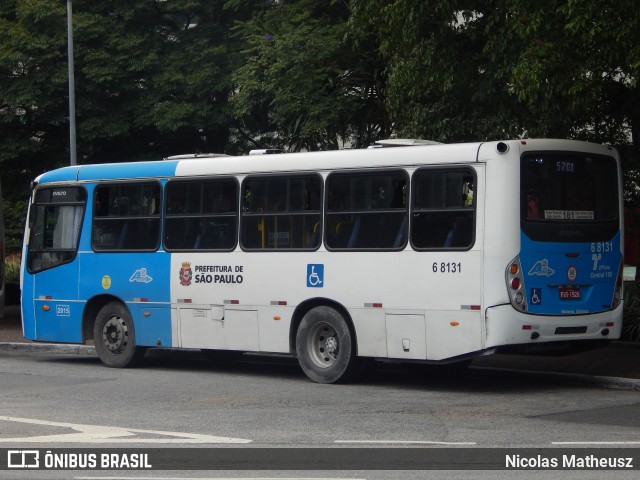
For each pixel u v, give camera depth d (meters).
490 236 13.40
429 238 13.90
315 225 14.97
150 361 18.14
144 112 28.33
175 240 16.47
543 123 16.33
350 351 14.58
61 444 9.82
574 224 14.00
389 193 14.30
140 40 28.09
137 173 17.02
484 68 16.97
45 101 27.89
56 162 29.44
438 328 13.78
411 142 14.70
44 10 27.53
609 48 14.78
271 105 23.72
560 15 15.12
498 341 13.33
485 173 13.51
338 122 22.22
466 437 10.17
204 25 28.77
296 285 15.09
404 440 9.99
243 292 15.63
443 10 15.93
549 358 16.89
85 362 18.28
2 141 28.69
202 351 18.30
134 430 10.61
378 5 16.83
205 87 27.98
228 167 15.93
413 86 17.09
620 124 18.58
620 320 14.55
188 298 16.23
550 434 10.35
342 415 11.73
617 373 15.15
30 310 18.22
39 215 18.20
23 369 17.02
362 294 14.45
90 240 17.48
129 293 16.97
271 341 15.36
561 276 13.82
